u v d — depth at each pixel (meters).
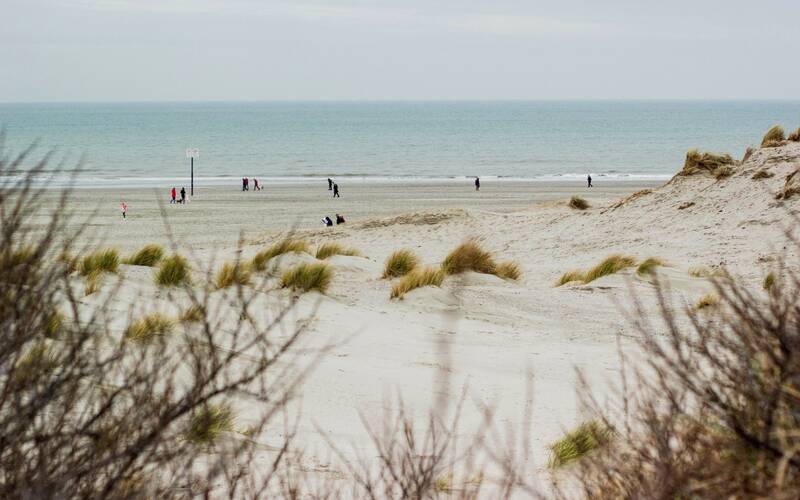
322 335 17.94
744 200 42.91
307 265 24.83
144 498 5.13
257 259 27.75
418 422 12.13
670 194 49.19
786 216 38.19
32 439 4.93
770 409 4.82
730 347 5.52
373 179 166.88
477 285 27.30
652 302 25.17
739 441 4.99
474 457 9.53
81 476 4.82
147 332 9.84
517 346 19.36
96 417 5.23
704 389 5.38
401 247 52.50
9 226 5.22
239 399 11.15
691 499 4.82
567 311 24.17
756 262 31.34
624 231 45.31
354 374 14.75
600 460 5.93
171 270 20.75
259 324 17.19
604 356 18.25
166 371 7.26
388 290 25.47
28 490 4.57
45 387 5.15
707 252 36.28
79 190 119.94
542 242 47.34
